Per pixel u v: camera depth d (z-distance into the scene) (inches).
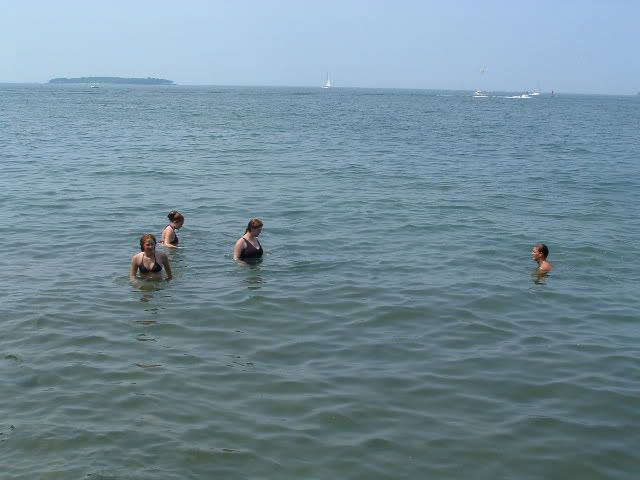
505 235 748.0
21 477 285.7
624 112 5064.0
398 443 320.2
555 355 426.6
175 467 295.9
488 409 354.9
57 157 1406.3
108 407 345.4
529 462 308.2
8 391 359.6
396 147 1786.4
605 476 300.2
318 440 320.5
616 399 368.5
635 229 797.2
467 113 4180.6
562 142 2070.6
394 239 720.3
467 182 1158.3
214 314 482.6
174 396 358.9
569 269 620.7
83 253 639.8
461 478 295.3
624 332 469.4
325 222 796.6
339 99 6776.6
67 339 431.5
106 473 289.7
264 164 1348.4
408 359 415.5
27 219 781.3
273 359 410.9
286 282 559.5
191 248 659.4
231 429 327.9
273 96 7647.6
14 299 503.2
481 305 515.8
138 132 2154.3
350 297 526.0
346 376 389.1
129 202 898.1
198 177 1144.2
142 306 495.5
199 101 5378.9
